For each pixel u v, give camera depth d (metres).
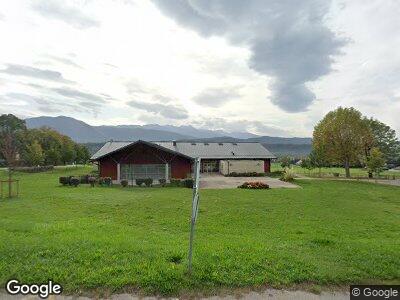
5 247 8.14
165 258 7.79
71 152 80.81
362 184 44.62
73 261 7.42
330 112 59.75
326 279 7.00
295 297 6.29
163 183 38.47
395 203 28.48
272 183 42.03
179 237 12.38
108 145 54.31
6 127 79.44
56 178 48.00
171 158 44.62
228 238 12.41
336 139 57.31
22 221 14.63
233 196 28.28
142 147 44.25
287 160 84.50
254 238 12.50
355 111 57.12
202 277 6.72
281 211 21.34
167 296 6.11
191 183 36.94
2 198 25.28
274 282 6.76
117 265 7.22
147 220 17.48
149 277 6.59
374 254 8.91
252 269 7.28
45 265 7.14
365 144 58.56
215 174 55.47
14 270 6.81
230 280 6.71
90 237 10.22
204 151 59.09
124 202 23.69
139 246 8.81
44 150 79.06
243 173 53.19
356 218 19.86
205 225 16.47
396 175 67.25
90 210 20.25
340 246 9.96
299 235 14.12
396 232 16.28
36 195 27.34
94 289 6.25
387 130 79.25
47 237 9.83
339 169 88.69
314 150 62.69
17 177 49.66
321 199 27.69
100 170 44.12
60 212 19.16
